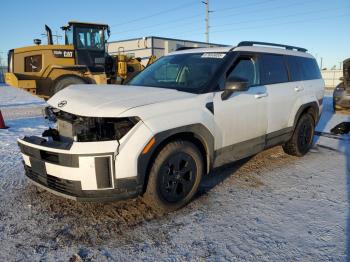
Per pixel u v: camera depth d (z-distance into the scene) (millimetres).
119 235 3018
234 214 3445
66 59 11742
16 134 7152
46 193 3902
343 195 3949
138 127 3014
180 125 3258
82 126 3197
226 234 3055
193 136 3574
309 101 5398
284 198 3855
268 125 4570
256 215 3426
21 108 12875
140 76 4660
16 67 11453
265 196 3910
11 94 23078
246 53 4332
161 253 2752
